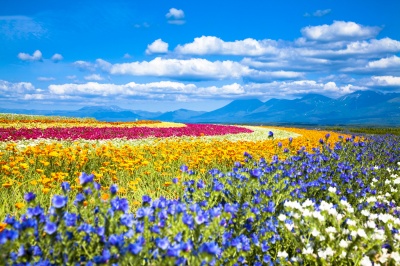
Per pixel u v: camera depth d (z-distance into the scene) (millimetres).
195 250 2965
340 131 45344
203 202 4109
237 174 5555
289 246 4191
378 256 3600
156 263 2668
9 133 16281
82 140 16906
